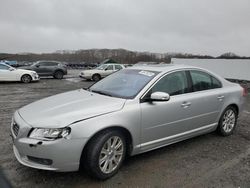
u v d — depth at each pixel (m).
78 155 3.10
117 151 3.48
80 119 3.14
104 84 4.52
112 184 3.28
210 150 4.46
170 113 4.01
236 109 5.38
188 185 3.30
